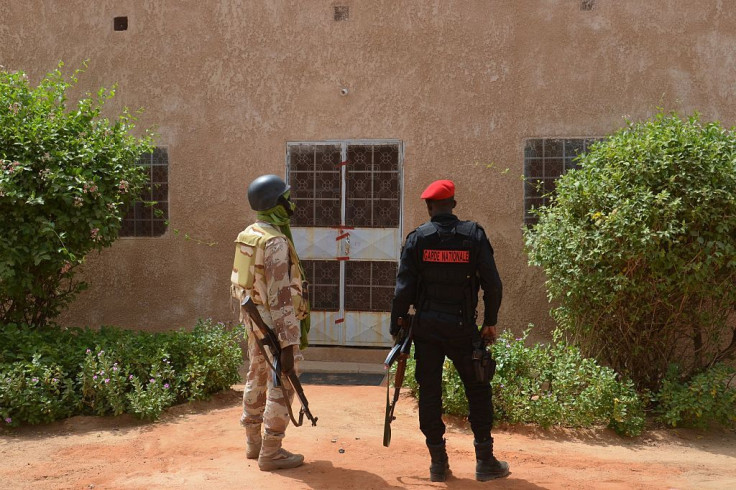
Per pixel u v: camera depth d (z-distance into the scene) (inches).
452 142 299.1
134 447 190.9
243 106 312.5
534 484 161.2
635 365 235.0
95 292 319.3
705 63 284.5
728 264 217.6
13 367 216.8
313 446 189.0
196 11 315.0
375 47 303.9
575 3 291.7
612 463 185.3
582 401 212.7
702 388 218.2
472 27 297.7
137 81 318.7
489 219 296.2
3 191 228.2
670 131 233.6
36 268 252.2
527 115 294.4
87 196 249.1
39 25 322.0
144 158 318.0
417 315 162.2
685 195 219.9
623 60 289.0
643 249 214.5
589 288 226.1
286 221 170.7
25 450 189.0
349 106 306.0
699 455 198.4
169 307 315.9
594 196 227.5
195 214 315.0
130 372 231.1
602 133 289.7
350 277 309.0
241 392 256.8
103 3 319.6
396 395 171.2
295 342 161.2
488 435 163.9
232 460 176.6
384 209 305.9
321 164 309.9
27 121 252.4
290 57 309.6
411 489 154.6
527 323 291.9
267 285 163.3
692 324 231.0
